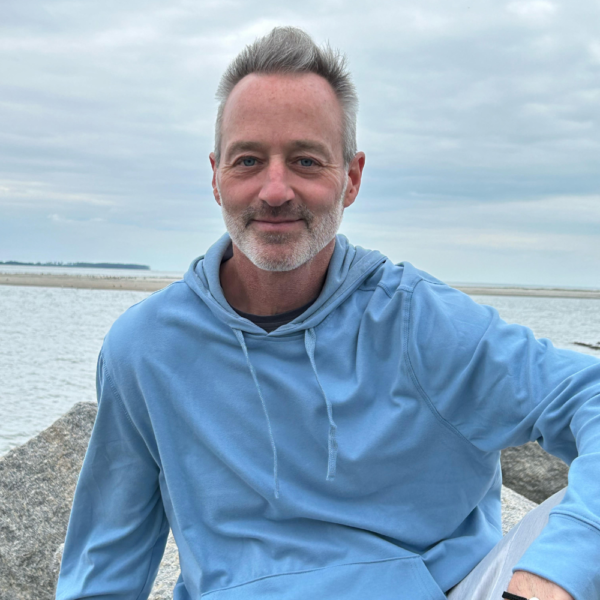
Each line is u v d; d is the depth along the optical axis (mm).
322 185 1580
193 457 1697
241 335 1653
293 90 1545
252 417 1653
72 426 4484
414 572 1566
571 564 1176
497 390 1547
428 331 1611
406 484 1643
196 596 1665
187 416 1670
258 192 1567
